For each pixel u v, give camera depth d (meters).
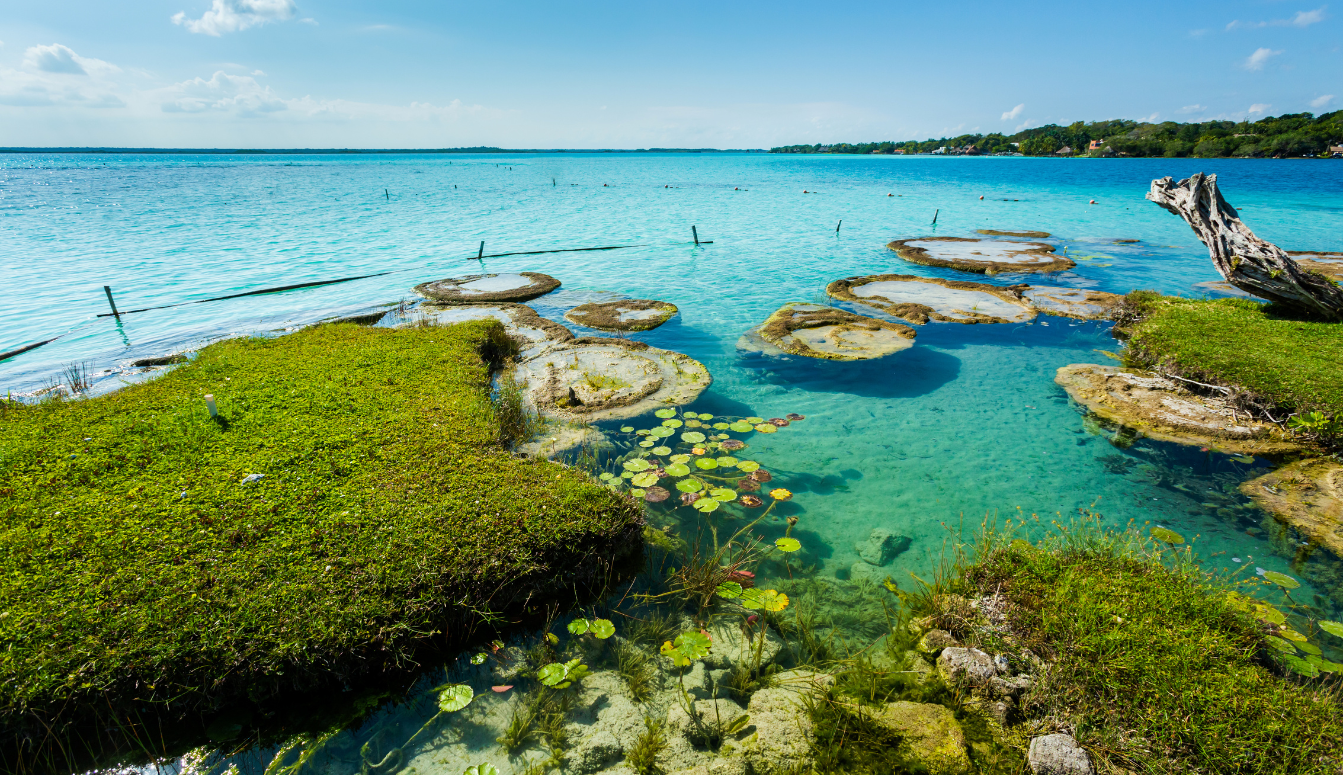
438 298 17.98
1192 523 7.22
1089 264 22.50
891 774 4.26
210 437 7.92
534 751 4.63
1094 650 4.90
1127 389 10.72
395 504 6.54
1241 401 9.55
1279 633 5.24
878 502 7.86
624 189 62.75
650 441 9.23
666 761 4.49
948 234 29.84
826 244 27.41
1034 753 4.22
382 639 5.12
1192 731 4.20
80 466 7.14
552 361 12.70
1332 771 3.91
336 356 11.33
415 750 4.64
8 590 5.18
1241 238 13.73
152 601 5.16
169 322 15.65
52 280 19.59
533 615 6.01
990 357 13.00
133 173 99.00
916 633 5.71
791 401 10.87
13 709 4.42
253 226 31.84
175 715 4.75
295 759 4.57
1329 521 7.05
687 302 17.83
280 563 5.64
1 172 103.94
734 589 6.07
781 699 5.02
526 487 7.00
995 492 8.01
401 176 89.69
